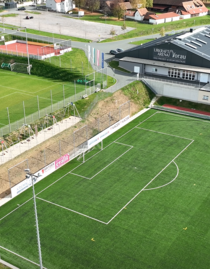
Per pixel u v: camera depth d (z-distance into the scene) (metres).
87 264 40.44
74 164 59.72
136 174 56.91
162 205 49.81
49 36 126.25
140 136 68.25
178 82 85.81
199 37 97.94
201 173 56.88
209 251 41.97
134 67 93.38
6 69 99.75
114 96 79.44
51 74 94.31
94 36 129.50
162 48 90.81
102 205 50.06
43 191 53.16
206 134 68.75
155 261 40.69
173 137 67.81
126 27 144.12
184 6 168.12
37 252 42.22
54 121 69.75
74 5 170.25
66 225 46.44
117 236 44.44
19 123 68.19
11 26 136.50
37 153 60.53
